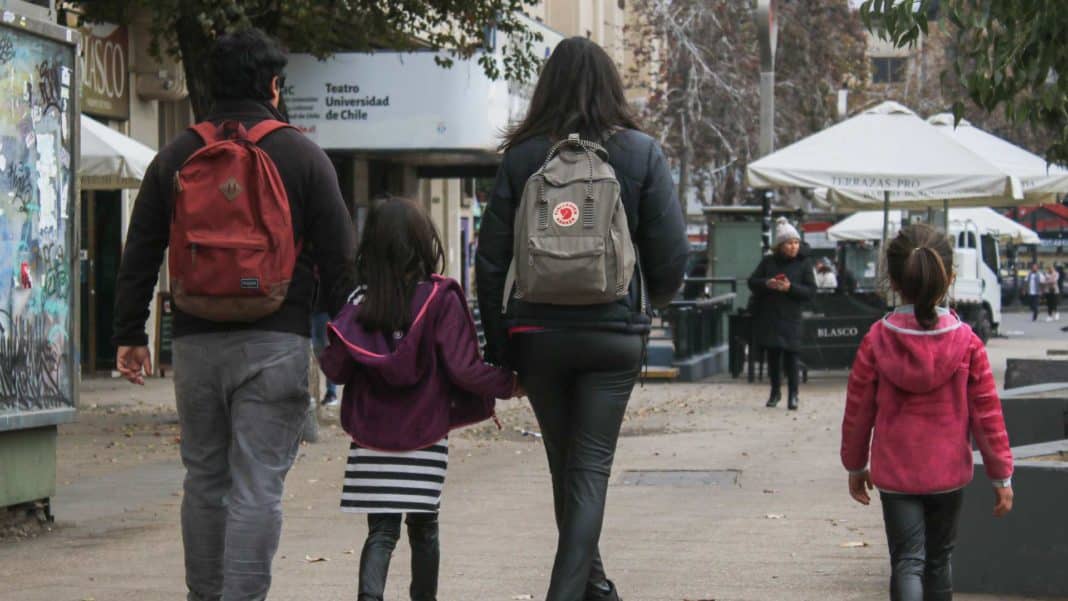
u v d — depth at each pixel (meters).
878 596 7.14
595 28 50.44
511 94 24.12
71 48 9.23
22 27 8.63
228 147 5.37
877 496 10.66
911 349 5.71
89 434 14.81
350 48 20.53
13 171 8.69
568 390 5.86
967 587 7.26
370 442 5.68
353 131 23.06
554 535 9.00
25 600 7.06
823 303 22.06
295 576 7.67
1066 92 8.74
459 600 7.05
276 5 14.97
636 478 11.79
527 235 5.60
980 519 7.23
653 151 5.77
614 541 8.76
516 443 14.45
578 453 5.74
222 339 5.45
